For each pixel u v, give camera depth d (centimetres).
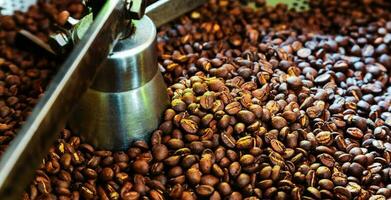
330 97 48
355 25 59
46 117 33
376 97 50
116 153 43
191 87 47
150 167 43
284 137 44
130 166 43
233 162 43
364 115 48
